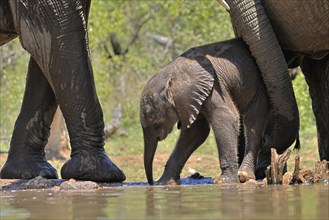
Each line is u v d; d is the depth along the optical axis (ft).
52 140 83.76
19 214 25.39
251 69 42.73
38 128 46.85
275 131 43.55
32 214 25.29
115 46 120.37
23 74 105.09
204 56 42.19
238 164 43.52
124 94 119.55
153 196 30.78
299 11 43.32
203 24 100.42
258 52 42.55
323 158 48.29
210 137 90.79
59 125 83.66
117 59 109.81
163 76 41.88
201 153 83.61
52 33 42.34
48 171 46.06
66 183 38.19
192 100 41.22
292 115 43.21
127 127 113.39
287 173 37.63
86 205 27.55
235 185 37.58
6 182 42.19
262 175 44.65
